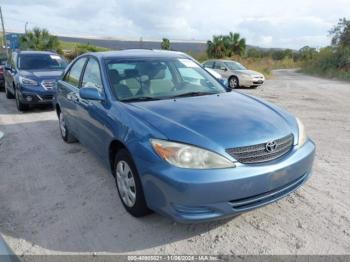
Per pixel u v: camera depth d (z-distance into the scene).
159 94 3.88
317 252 2.75
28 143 5.95
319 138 6.09
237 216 3.30
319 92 14.21
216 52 41.94
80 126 4.68
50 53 10.40
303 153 3.14
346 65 28.86
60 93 5.61
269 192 2.91
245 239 2.95
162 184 2.75
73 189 4.04
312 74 31.12
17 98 8.76
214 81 4.53
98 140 3.96
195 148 2.74
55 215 3.44
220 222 3.21
